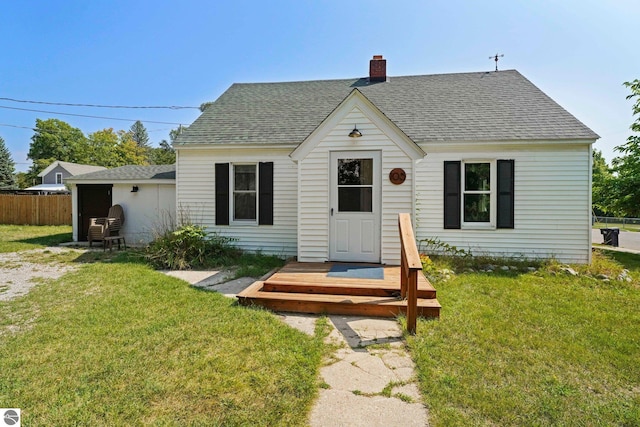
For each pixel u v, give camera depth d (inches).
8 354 120.3
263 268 271.0
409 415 88.8
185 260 282.2
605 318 163.0
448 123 315.6
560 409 91.0
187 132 349.7
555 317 163.9
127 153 2044.8
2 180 1460.4
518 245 296.8
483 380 106.1
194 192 342.3
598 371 112.7
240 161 333.1
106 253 346.9
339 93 410.3
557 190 290.0
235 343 130.6
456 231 304.8
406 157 237.5
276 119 362.0
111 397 94.7
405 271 177.2
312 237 250.4
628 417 88.0
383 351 129.0
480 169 305.7
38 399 93.5
